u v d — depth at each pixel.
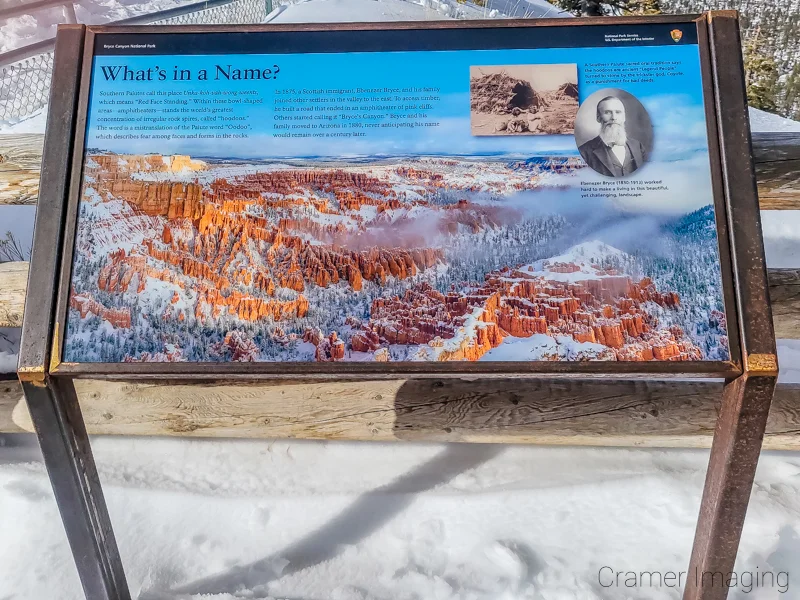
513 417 2.55
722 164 1.70
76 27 1.83
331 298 1.69
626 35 1.79
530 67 1.79
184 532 2.32
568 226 1.71
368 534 2.29
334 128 1.78
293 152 1.77
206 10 8.89
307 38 1.83
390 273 1.70
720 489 1.66
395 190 1.75
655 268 1.67
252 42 1.83
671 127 1.74
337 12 9.17
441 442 2.77
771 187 2.41
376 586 2.09
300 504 2.42
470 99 1.79
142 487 2.49
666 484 2.42
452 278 1.69
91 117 1.79
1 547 2.23
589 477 2.50
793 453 2.69
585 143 1.75
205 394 2.61
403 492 2.46
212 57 1.83
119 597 1.93
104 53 1.83
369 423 2.60
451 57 1.81
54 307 1.66
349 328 1.67
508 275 1.69
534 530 2.27
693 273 1.66
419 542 2.25
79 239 1.71
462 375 1.66
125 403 2.61
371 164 1.76
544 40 1.80
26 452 2.73
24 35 8.43
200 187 1.75
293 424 2.61
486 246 1.71
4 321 2.43
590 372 1.61
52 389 1.64
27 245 4.30
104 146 1.77
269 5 9.22
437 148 1.77
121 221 1.72
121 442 2.77
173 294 1.69
